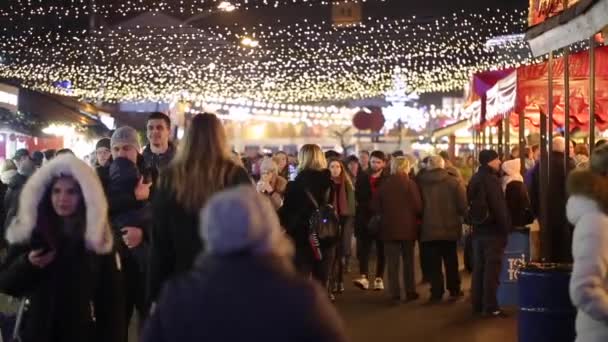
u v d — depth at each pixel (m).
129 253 6.82
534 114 17.27
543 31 9.06
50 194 5.43
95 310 5.50
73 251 5.41
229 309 3.44
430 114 45.22
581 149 15.29
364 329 10.77
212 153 5.62
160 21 38.56
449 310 12.13
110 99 39.69
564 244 11.45
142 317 6.97
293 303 3.44
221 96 40.72
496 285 11.55
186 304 3.49
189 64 33.00
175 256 5.59
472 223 11.58
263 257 3.52
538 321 7.55
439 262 12.95
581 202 5.27
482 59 29.80
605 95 12.37
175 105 34.19
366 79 35.44
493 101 14.27
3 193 12.09
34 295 5.40
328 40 31.48
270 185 10.95
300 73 35.25
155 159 7.63
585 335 5.30
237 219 3.50
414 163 18.22
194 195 5.50
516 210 11.81
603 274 5.15
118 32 32.38
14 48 28.31
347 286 14.78
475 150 20.00
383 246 14.31
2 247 10.27
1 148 22.20
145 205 6.82
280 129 65.69
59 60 30.70
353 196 14.79
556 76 12.02
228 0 28.39
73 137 26.66
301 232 9.98
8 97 21.42
